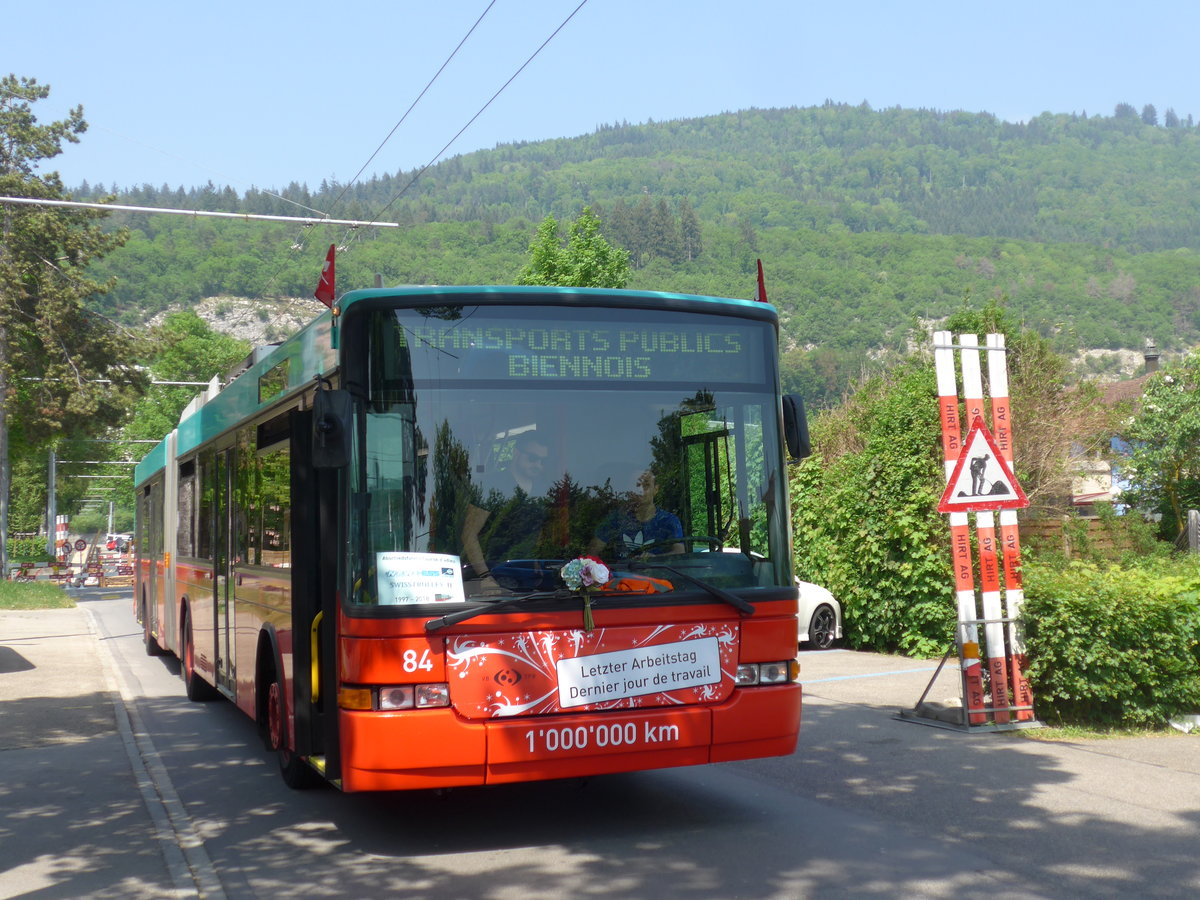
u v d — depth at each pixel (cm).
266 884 647
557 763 664
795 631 733
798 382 15675
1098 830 708
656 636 691
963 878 616
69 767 999
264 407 924
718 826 739
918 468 1623
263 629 912
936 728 1066
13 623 2928
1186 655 1053
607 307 717
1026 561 1606
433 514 669
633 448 709
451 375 685
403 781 645
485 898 605
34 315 5050
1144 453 2667
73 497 10600
